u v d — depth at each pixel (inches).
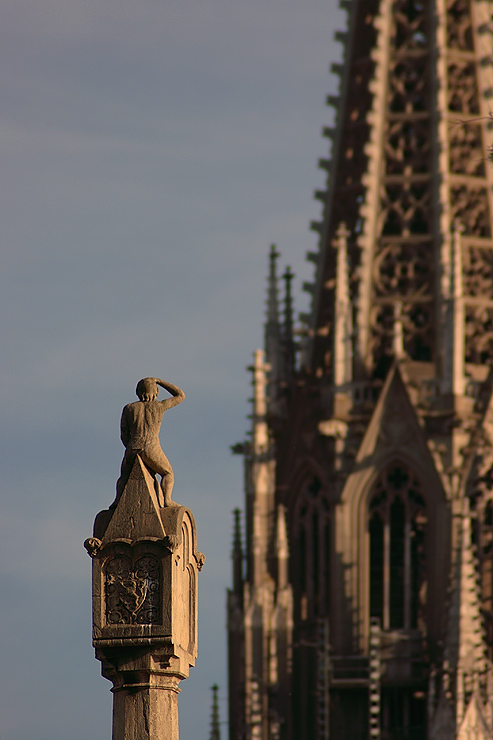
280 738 4729.3
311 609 4835.1
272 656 4758.9
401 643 4680.1
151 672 1016.2
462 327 4820.4
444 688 4527.6
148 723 1013.8
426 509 4719.5
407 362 4790.8
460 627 4589.1
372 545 4763.8
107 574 1020.5
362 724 4677.7
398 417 4773.6
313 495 4857.3
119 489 1033.5
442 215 4916.3
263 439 4909.0
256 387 4955.7
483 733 4493.1
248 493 4894.2
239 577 4874.5
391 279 4928.6
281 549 4815.5
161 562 1015.0
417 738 4660.4
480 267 4968.0
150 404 1050.7
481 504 4763.8
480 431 4763.8
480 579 4766.2
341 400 4835.1
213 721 4766.2
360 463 4776.1
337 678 4687.5
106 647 1015.0
